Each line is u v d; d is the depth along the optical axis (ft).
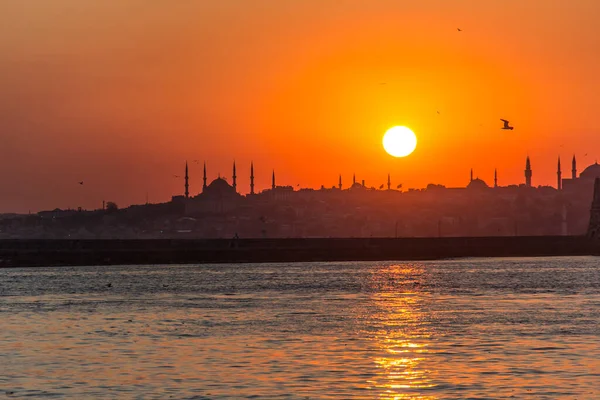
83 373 396.16
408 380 375.86
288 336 504.02
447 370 396.98
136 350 458.09
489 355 435.53
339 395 350.02
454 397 346.54
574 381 372.79
